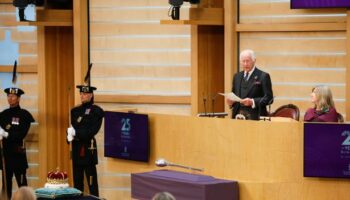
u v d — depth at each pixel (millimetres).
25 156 21453
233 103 17078
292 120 15836
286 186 15562
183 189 15734
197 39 20500
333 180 15406
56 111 22297
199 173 16594
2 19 22562
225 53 19984
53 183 15312
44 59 22000
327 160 15281
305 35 19188
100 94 21672
